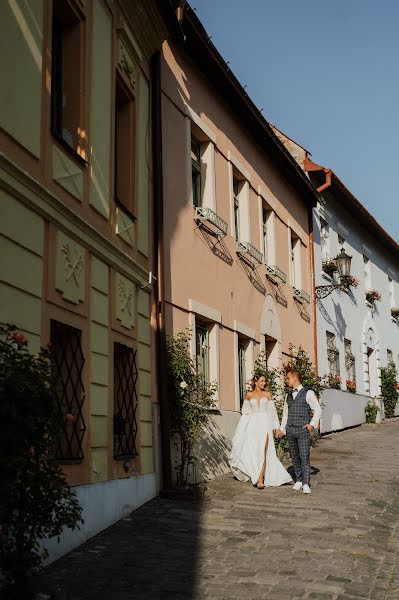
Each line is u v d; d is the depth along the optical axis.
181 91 13.19
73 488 7.52
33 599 5.36
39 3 7.52
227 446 13.47
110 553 7.23
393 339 32.19
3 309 6.39
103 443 8.55
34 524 5.41
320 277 22.98
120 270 9.60
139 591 6.02
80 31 8.79
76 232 8.08
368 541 7.92
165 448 10.62
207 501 10.16
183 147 13.02
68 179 8.02
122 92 10.61
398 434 21.78
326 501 10.27
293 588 6.16
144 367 10.37
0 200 6.44
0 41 6.59
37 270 7.10
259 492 11.05
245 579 6.41
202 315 13.06
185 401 11.28
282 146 18.22
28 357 5.35
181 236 12.55
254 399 11.97
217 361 13.68
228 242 14.91
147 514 9.18
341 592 6.06
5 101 6.62
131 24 10.65
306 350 20.66
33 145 7.17
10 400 4.94
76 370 8.03
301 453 11.21
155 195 11.52
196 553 7.29
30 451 5.12
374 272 30.05
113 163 9.66
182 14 11.87
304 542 7.80
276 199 18.92
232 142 15.73
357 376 26.45
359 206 26.28
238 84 15.05
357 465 14.28
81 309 8.19
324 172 22.44
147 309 10.73
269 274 17.50
